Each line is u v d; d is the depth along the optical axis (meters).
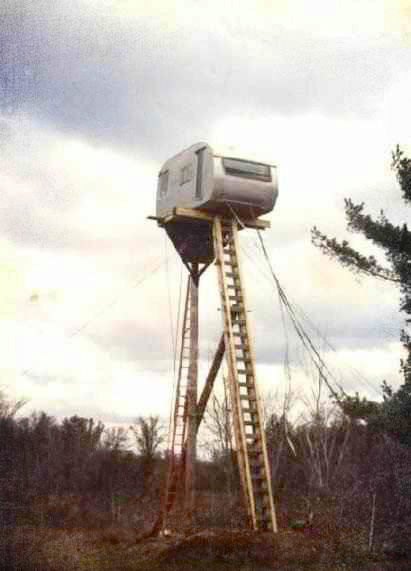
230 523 23.47
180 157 26.00
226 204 24.09
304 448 31.08
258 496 22.23
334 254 21.11
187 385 25.38
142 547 20.50
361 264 20.61
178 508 24.98
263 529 21.66
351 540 20.09
